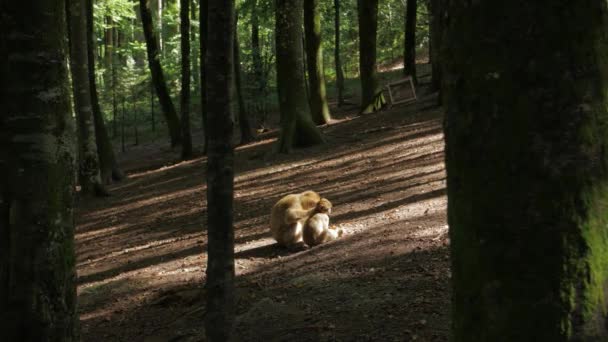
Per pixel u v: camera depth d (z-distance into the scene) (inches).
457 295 90.6
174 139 1120.2
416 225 331.6
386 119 837.8
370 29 958.4
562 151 79.9
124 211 632.4
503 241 83.1
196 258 378.0
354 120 905.5
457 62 86.2
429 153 565.3
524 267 82.1
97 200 711.7
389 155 607.5
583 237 80.4
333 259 304.3
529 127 80.5
